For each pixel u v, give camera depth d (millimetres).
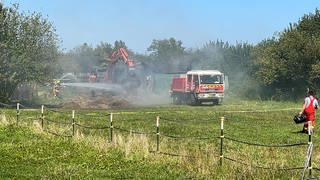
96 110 40344
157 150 16859
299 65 56625
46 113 33562
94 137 19609
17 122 23922
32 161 15336
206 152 16422
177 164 14742
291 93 58562
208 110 41000
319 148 18969
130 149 16516
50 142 18688
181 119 31766
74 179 12945
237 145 19469
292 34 59000
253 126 28094
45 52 42344
